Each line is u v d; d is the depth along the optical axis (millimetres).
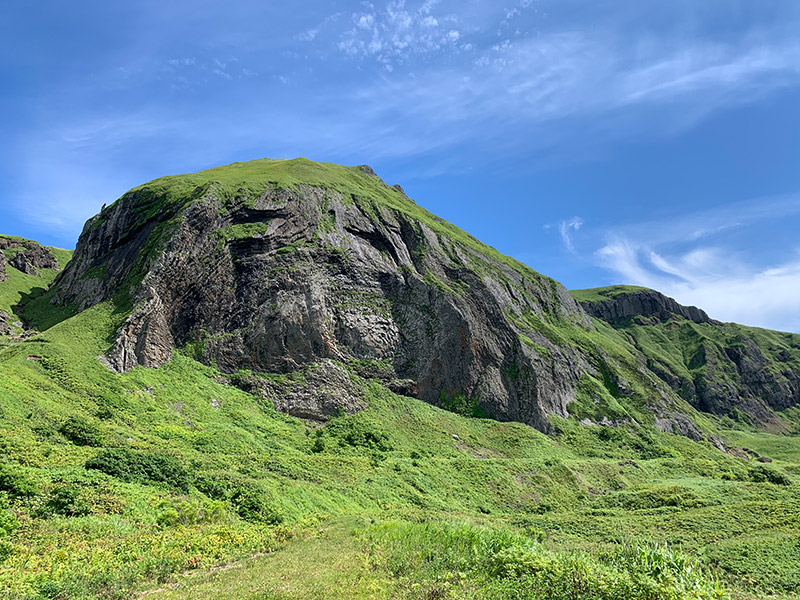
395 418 69375
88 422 40344
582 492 58469
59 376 49281
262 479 37594
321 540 25203
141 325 61094
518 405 80875
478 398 79000
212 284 71625
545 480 59500
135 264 72625
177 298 68000
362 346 76938
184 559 19547
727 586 21469
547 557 17625
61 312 80938
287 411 64938
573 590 14766
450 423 72625
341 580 16094
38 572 16219
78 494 24734
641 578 14672
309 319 74125
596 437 80500
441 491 51406
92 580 16172
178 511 27125
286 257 78938
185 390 58625
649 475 67188
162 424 49562
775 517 40250
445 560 19047
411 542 22219
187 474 33375
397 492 46844
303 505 35688
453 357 80625
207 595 14734
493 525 37938
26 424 36000
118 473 30172
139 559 19188
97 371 53406
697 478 66125
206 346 66938
